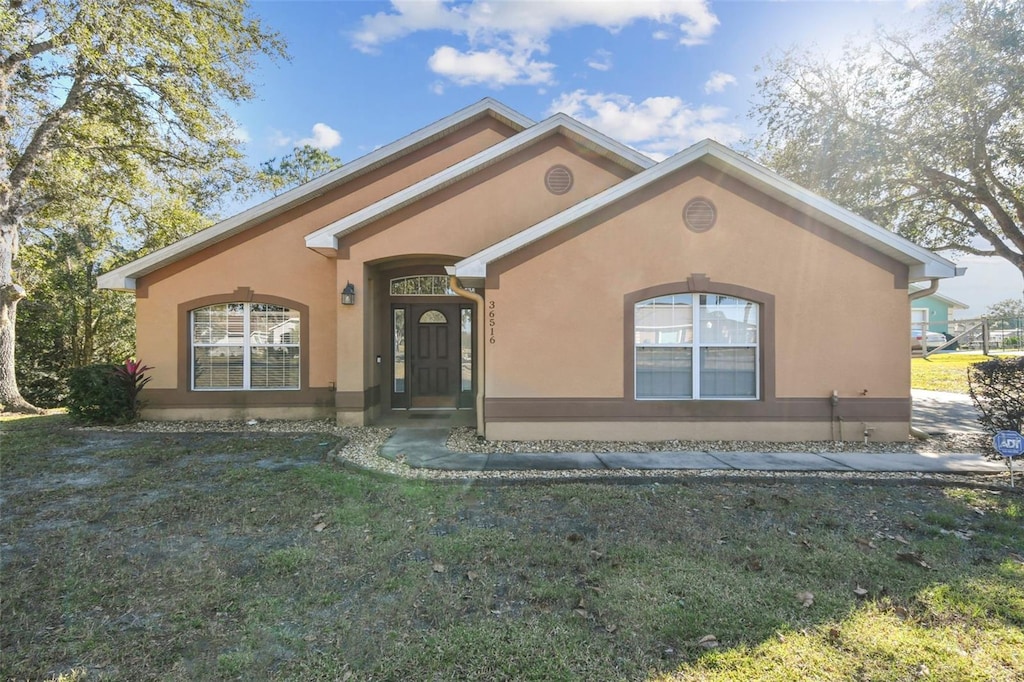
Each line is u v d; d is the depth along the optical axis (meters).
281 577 3.51
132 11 10.86
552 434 7.86
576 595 3.25
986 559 3.76
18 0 10.22
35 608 3.11
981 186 13.60
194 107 13.09
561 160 9.61
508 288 7.83
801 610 3.06
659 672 2.51
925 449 7.46
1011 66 11.34
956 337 26.55
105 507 4.92
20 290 11.96
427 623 2.96
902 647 2.69
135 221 16.41
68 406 9.84
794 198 7.65
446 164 10.98
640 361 8.00
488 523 4.50
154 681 2.46
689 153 7.58
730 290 7.85
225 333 10.50
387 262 10.08
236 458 6.90
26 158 12.01
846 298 7.90
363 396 9.45
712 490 5.45
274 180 15.06
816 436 7.88
